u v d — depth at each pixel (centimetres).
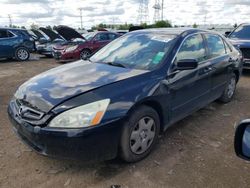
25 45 1309
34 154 335
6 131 402
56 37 1500
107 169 304
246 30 905
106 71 342
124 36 451
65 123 262
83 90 285
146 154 328
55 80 321
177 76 358
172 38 389
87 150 266
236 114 487
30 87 316
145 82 318
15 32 1282
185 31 414
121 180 286
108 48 436
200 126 429
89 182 282
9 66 1107
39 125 269
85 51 1207
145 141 322
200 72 409
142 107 311
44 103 277
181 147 357
